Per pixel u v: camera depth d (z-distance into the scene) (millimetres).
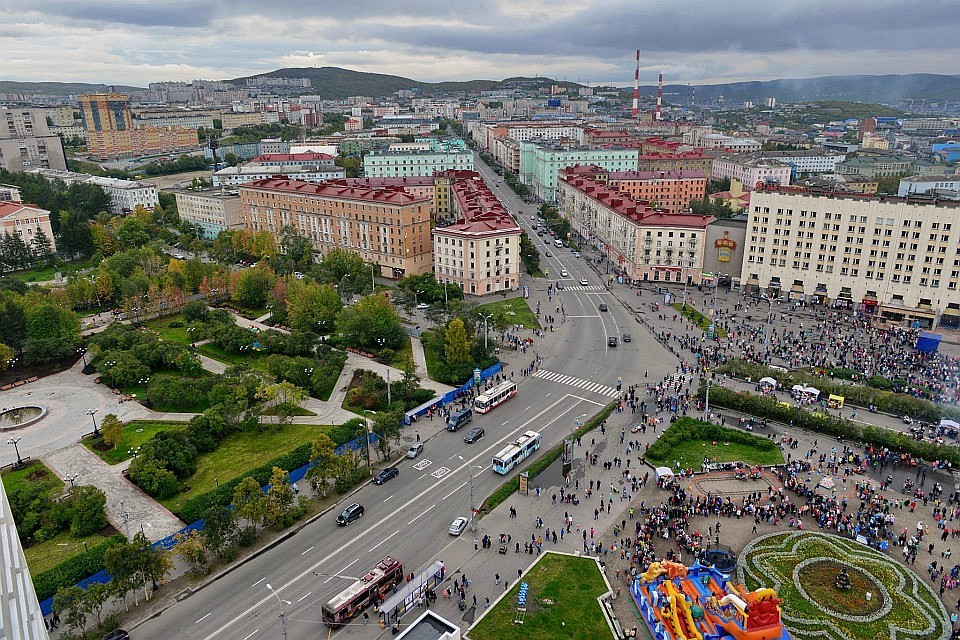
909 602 78438
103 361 143125
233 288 192375
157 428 121500
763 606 70562
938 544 88812
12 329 150375
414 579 79750
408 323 177250
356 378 141625
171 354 142625
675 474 105750
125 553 76562
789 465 107875
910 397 123688
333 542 90938
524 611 77188
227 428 117375
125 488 102500
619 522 94188
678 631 70500
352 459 101875
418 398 129625
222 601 80000
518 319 180125
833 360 149750
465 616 76938
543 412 128000
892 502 97562
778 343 160000
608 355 155875
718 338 164250
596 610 77750
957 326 172875
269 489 95562
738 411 127750
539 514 96500
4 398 134875
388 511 97750
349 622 76812
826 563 85312
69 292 185750
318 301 168375
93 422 119562
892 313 180625
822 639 73562
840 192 187250
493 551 88688
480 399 127500
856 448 113875
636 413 126875
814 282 192500
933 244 171125
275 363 135125
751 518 95688
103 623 75438
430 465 109875
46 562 85375
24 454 112562
